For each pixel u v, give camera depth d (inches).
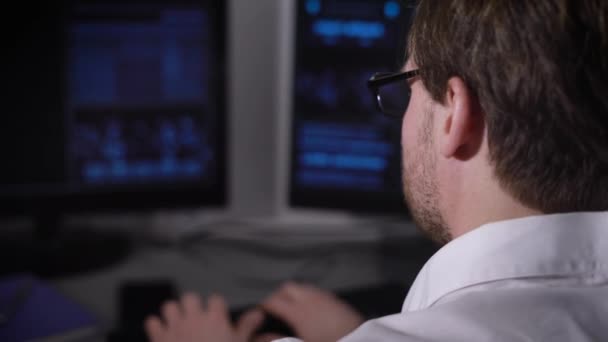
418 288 19.8
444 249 18.6
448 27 18.0
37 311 33.6
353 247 47.1
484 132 17.9
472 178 18.5
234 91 47.9
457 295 17.4
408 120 21.2
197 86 43.4
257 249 46.8
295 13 41.8
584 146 16.9
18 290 36.0
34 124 41.6
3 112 40.8
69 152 42.7
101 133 42.9
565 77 16.3
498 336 15.0
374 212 44.9
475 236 17.8
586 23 16.3
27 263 42.2
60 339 31.1
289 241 48.2
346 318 31.6
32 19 39.9
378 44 41.8
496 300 16.0
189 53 42.8
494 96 17.1
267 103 48.4
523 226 17.4
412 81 20.9
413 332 16.0
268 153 49.7
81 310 34.0
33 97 41.1
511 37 16.6
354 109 43.1
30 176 42.4
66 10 40.4
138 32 41.8
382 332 16.3
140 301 36.9
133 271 42.9
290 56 42.6
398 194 44.1
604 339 15.2
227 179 45.6
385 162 43.8
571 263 16.9
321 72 42.7
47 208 43.3
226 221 51.0
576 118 16.6
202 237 48.6
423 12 19.4
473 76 17.5
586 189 17.3
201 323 31.0
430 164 19.8
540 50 16.3
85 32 41.1
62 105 41.8
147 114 43.3
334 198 45.1
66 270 41.9
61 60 41.1
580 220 17.3
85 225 49.5
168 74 42.9
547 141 16.9
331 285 41.0
